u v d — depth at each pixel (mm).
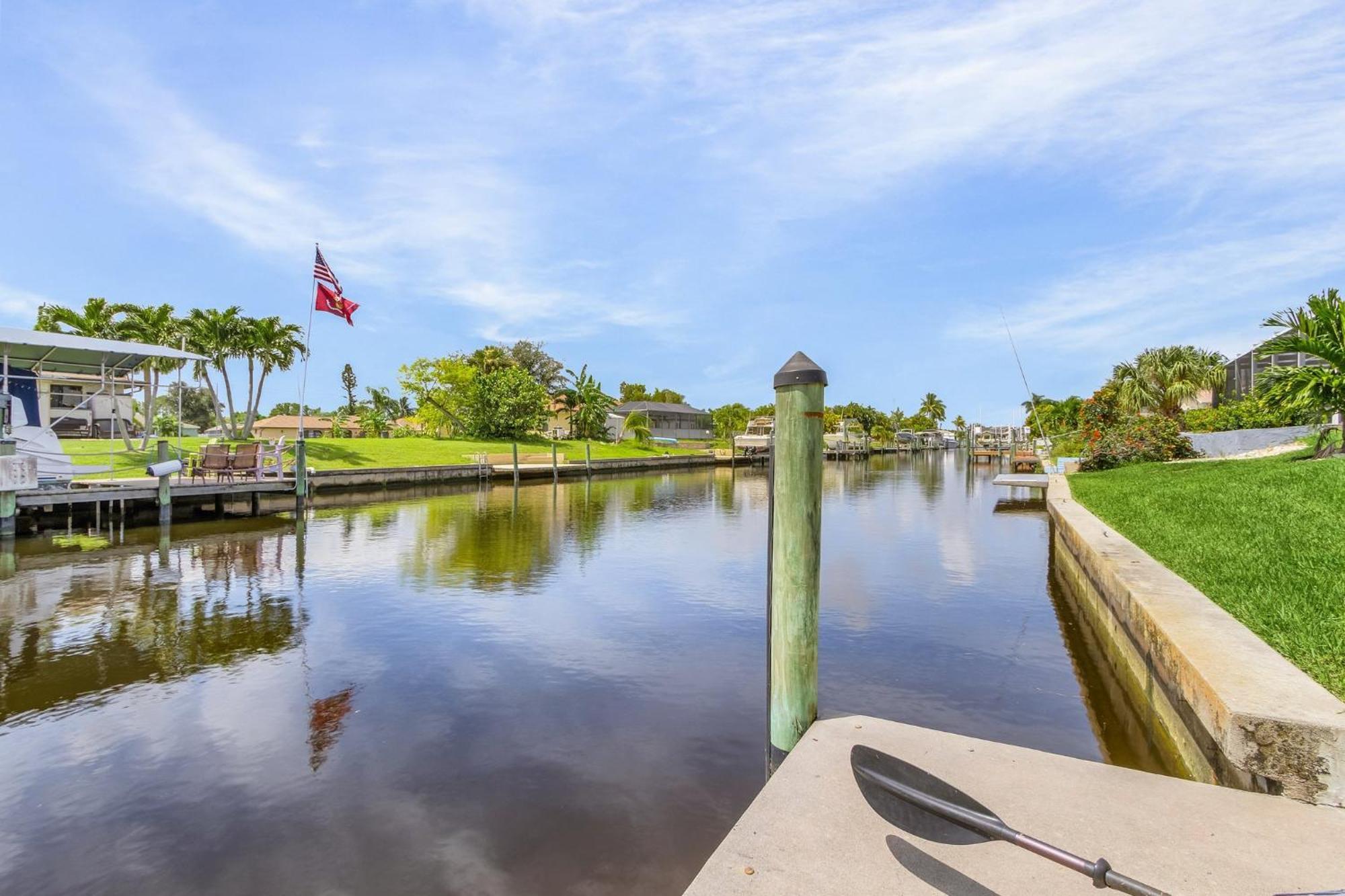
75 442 26062
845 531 14930
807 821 2623
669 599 8586
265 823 3639
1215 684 3229
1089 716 4953
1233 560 6055
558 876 3217
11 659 6195
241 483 16250
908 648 6543
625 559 11453
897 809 2412
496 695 5402
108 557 11328
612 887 3135
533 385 55812
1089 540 7887
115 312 34906
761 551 12391
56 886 3141
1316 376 12773
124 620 7492
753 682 5711
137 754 4406
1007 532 14828
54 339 14469
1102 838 2441
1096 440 23703
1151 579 5723
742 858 2391
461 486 29969
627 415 78188
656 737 4660
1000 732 4676
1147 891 1803
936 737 3348
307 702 5246
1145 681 4902
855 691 5449
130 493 13977
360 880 3188
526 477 35281
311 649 6504
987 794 2775
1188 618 4547
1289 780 2744
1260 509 8133
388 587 9203
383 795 3922
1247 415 26656
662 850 3406
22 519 14047
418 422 65312
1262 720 2795
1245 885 2154
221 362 38562
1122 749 4406
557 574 10148
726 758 4355
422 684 5625
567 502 22531
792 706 3482
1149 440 22391
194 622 7398
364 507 20266
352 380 95000
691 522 16797
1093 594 7312
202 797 3895
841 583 9508
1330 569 5316
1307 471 10289
